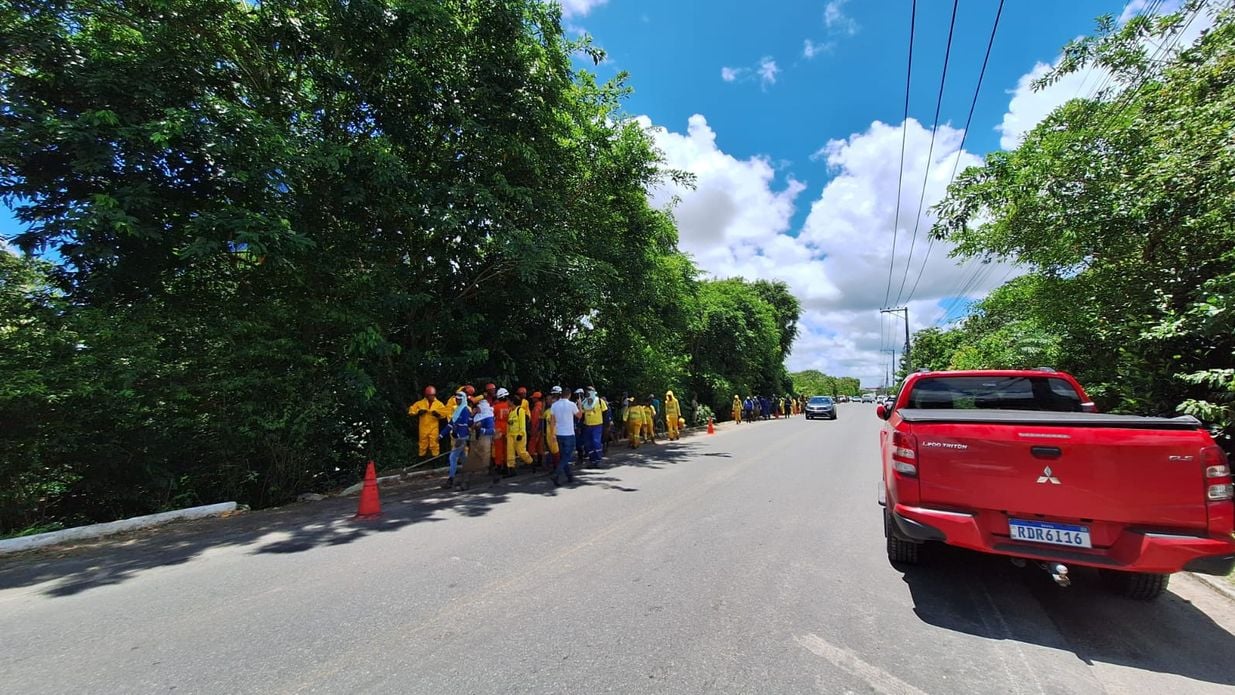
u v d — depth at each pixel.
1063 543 3.71
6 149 6.92
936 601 4.24
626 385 19.91
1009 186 8.00
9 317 7.02
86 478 7.23
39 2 7.48
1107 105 8.42
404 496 8.74
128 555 5.63
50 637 3.67
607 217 14.74
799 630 3.72
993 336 15.16
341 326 9.69
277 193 8.77
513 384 14.57
